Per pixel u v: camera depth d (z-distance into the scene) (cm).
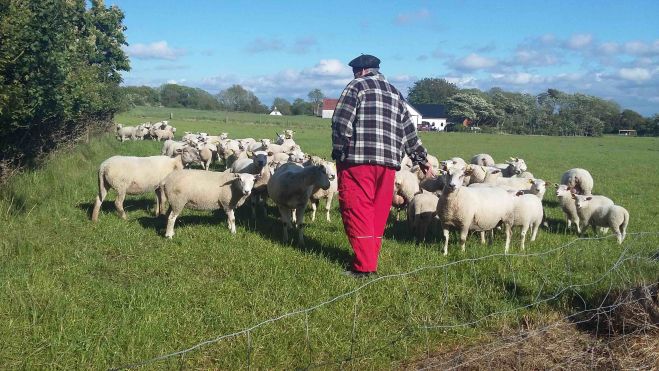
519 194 1188
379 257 1023
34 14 1436
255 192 1382
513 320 755
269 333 669
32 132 1698
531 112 12638
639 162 4319
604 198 1403
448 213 1087
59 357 600
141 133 4294
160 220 1267
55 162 1838
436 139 7806
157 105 15325
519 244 1214
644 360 638
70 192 1490
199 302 769
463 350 677
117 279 857
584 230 1420
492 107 12912
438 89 18638
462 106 13050
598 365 640
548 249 1160
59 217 1202
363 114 895
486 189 1156
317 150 4159
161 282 841
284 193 1124
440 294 825
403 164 1856
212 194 1127
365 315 752
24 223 1117
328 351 648
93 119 3244
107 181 1248
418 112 14088
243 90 16675
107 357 611
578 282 894
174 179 1111
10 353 604
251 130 6931
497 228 1346
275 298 785
